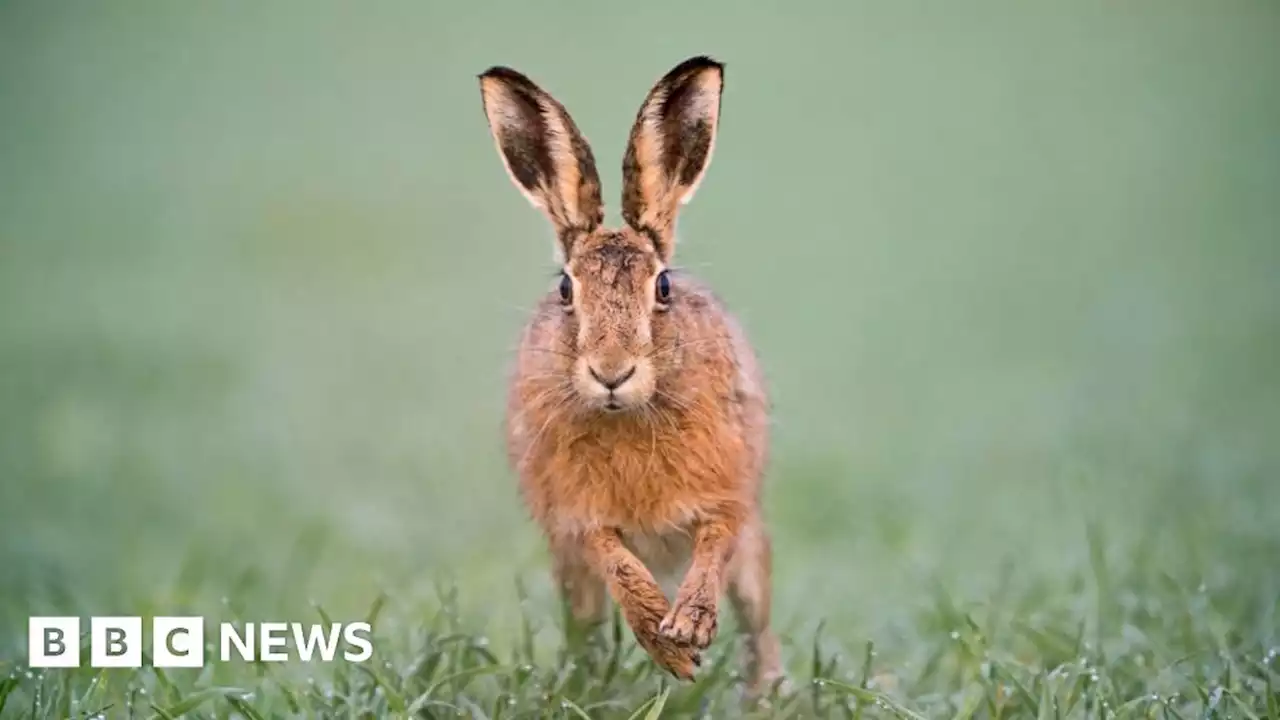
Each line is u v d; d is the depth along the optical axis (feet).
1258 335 118.52
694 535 55.11
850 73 202.90
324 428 102.17
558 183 54.95
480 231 159.53
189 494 89.81
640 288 52.80
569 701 50.19
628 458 53.57
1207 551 69.10
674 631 50.83
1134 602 60.59
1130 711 50.44
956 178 173.37
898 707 49.39
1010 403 105.29
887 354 121.08
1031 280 141.38
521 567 69.31
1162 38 210.59
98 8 229.25
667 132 55.06
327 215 164.45
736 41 209.87
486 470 88.22
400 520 81.41
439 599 61.67
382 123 195.72
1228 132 180.65
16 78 208.13
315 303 137.69
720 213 159.53
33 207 169.07
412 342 124.77
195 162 183.52
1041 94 196.85
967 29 217.15
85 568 75.61
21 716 51.26
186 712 51.29
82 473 93.40
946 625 60.23
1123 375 111.24
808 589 67.92
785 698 53.31
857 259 148.56
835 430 99.40
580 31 209.77
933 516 80.53
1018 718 51.01
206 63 214.07
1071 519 75.61
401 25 219.20
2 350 121.19
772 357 119.75
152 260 151.74
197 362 118.73
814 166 176.86
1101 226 156.97
